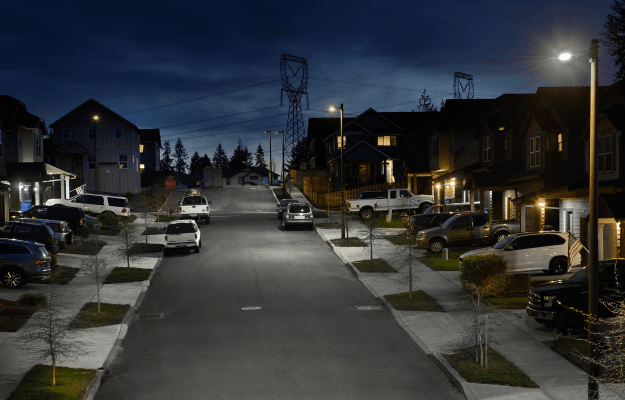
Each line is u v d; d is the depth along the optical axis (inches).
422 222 1164.5
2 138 1385.3
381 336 569.9
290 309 689.0
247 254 1115.9
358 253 1091.9
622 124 791.1
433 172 1779.0
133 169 2522.1
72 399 391.5
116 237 1332.4
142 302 748.0
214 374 456.1
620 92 849.5
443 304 681.0
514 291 700.0
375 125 2728.8
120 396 412.5
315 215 1881.2
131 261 1018.7
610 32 1175.6
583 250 822.5
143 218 1776.6
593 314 384.8
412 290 767.7
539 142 1135.6
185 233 1127.0
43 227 972.6
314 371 461.4
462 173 1549.0
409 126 2827.3
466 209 1455.5
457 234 1057.5
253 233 1434.5
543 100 1154.7
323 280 868.6
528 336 533.6
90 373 454.0
